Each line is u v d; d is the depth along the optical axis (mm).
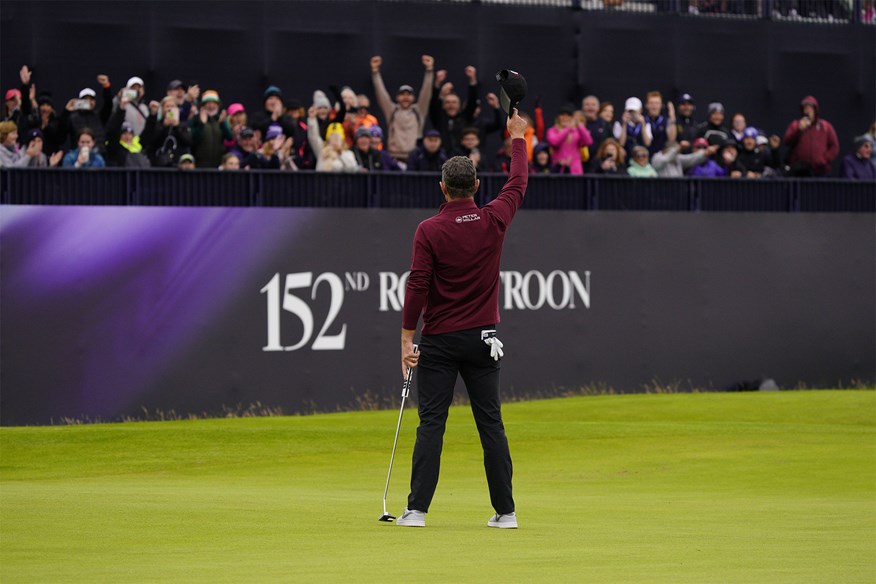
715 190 30094
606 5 32844
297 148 28078
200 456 19000
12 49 28438
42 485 15250
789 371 30328
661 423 22750
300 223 26359
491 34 32000
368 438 20516
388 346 26969
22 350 24469
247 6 30266
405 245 27141
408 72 31453
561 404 26328
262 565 7832
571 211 28438
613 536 9594
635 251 28953
